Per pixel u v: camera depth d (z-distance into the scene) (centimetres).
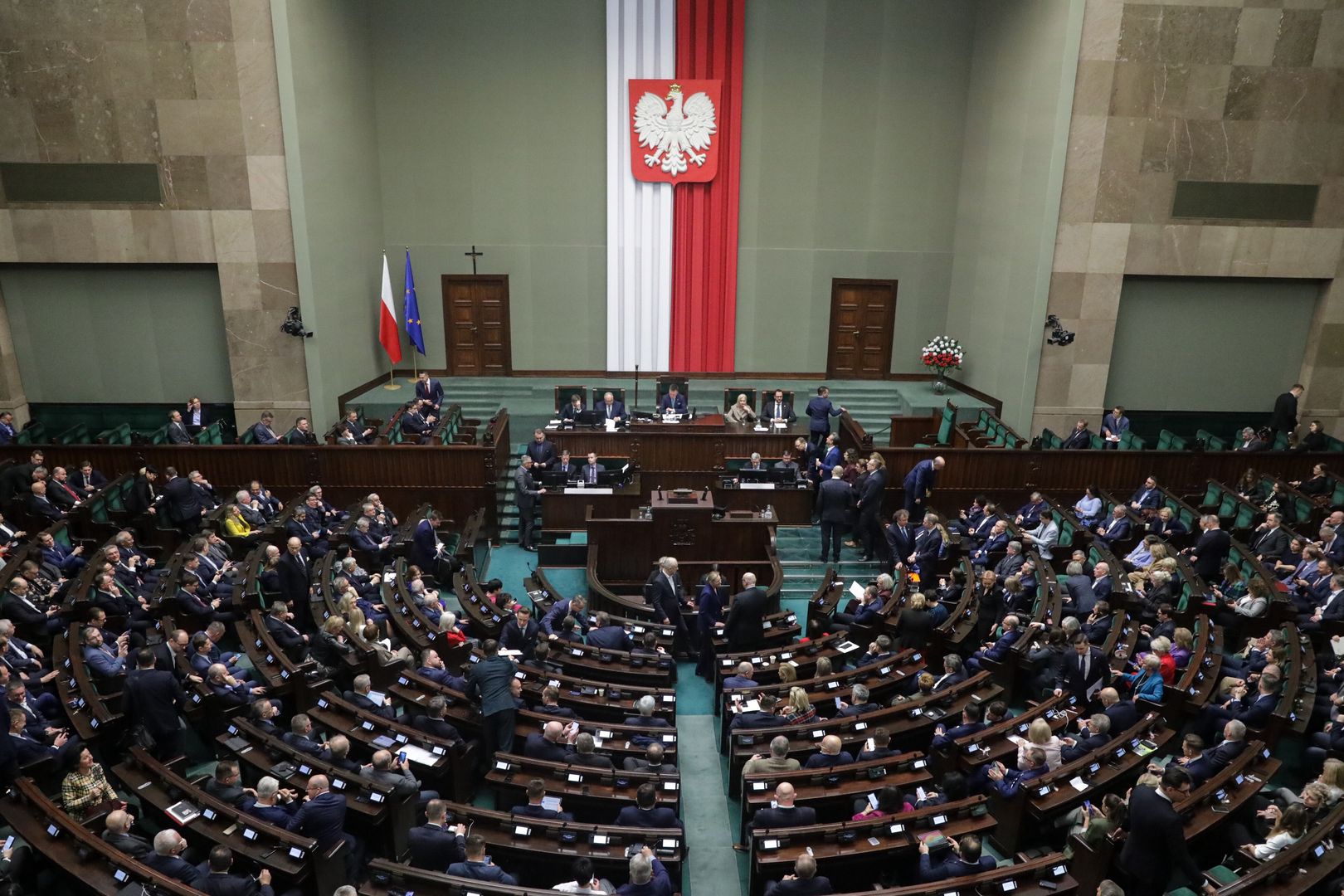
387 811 823
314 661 1048
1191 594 1258
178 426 1716
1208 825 789
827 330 2327
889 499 1717
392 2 2091
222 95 1806
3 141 1836
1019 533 1468
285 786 828
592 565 1408
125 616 1166
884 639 1144
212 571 1266
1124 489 1759
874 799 826
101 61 1789
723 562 1488
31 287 1975
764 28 2128
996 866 758
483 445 1669
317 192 1912
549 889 715
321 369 1978
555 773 866
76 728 909
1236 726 883
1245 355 2097
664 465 1766
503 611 1219
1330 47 1852
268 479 1669
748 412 1877
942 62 2178
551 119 2170
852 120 2195
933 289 2316
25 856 731
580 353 2327
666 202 2219
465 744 928
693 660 1305
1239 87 1862
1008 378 2064
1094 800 875
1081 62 1814
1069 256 1930
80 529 1432
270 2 1752
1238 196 1934
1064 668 1068
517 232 2238
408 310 2177
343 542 1445
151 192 1867
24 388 2044
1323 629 1215
